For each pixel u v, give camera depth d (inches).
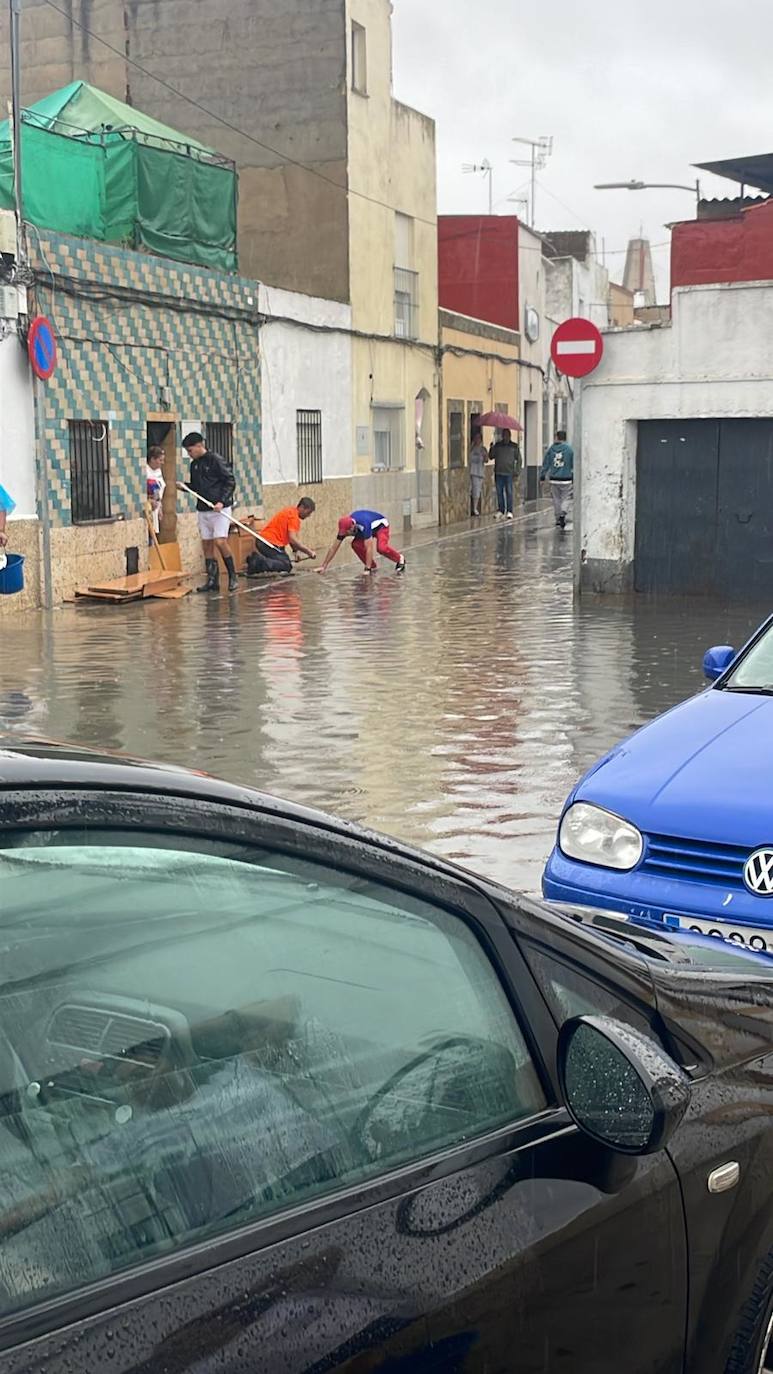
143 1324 65.4
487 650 549.6
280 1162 76.3
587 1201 85.9
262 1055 79.1
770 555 690.8
